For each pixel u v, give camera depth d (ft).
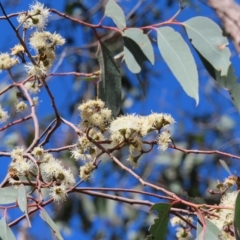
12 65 4.01
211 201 4.08
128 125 3.67
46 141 3.92
